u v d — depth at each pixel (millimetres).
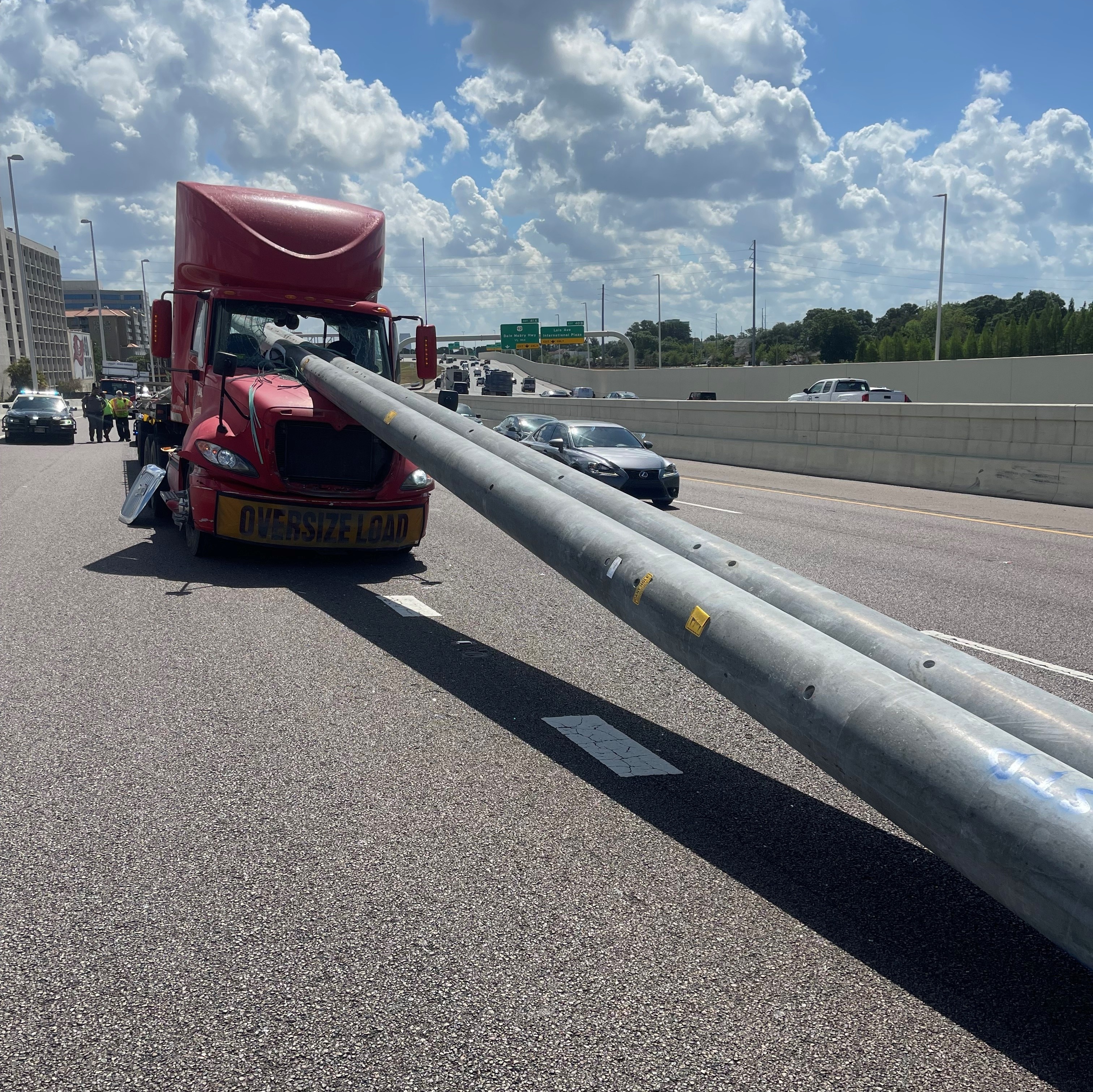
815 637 3949
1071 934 2736
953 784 3100
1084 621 8180
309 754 4680
